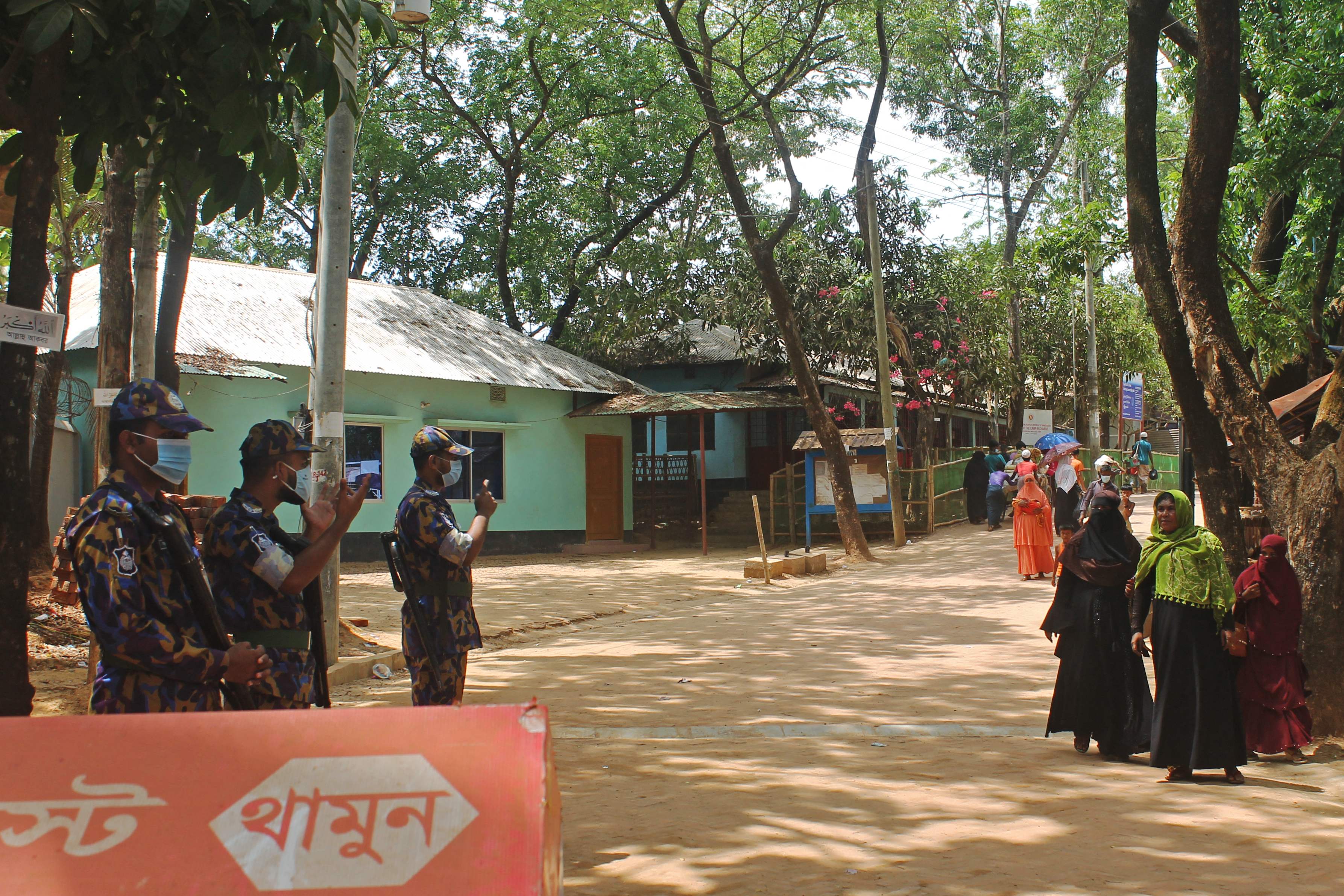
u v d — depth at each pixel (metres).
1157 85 8.88
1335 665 7.48
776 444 30.39
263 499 4.33
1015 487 22.66
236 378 18.36
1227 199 15.09
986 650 10.87
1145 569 6.58
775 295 21.09
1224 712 6.24
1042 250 16.17
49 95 4.96
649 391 26.14
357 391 20.84
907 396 28.78
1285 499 7.84
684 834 5.01
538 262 31.67
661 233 30.97
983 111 32.94
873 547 23.33
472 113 29.19
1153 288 8.70
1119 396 34.31
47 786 2.35
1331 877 4.46
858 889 4.25
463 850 2.29
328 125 10.20
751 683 9.33
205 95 5.46
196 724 2.44
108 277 10.49
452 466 6.00
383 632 12.15
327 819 2.33
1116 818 5.39
